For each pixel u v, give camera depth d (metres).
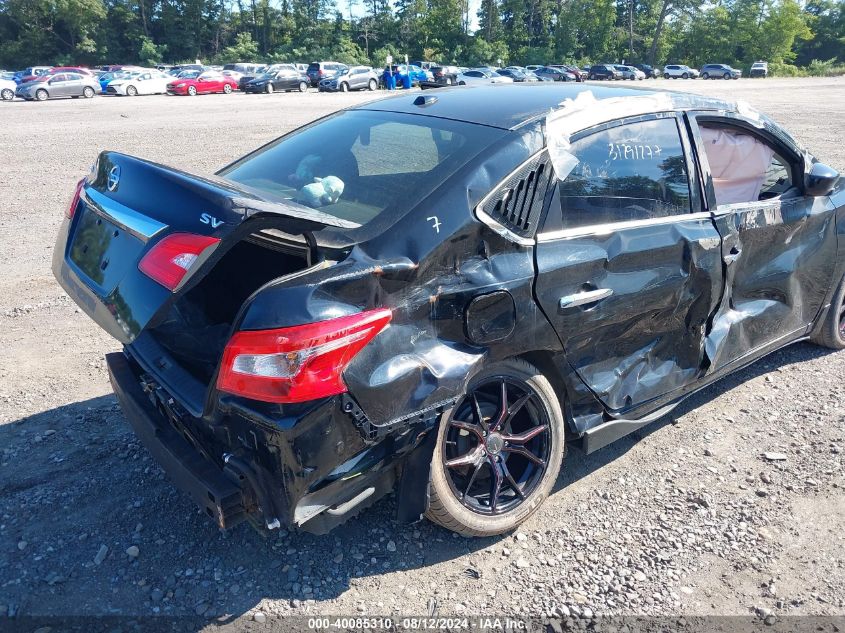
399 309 2.43
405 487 2.68
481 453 2.88
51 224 8.30
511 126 2.93
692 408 4.17
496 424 2.90
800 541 3.06
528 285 2.74
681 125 3.47
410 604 2.68
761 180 3.97
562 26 93.44
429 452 2.62
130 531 3.02
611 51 96.00
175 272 2.24
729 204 3.71
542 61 89.56
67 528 3.02
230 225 2.18
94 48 78.88
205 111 23.81
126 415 2.92
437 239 2.52
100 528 3.03
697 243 3.37
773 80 58.25
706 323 3.64
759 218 3.78
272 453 2.26
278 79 39.22
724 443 3.80
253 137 16.34
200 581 2.76
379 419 2.37
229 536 3.00
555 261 2.82
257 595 2.70
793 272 4.12
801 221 4.05
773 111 21.86
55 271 3.04
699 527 3.14
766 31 86.69
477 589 2.76
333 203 2.80
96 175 3.07
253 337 2.17
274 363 2.16
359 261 2.36
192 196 2.38
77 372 4.47
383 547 2.98
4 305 5.59
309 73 43.31
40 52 78.38
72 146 14.66
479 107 3.25
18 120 20.44
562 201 2.93
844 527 3.16
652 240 3.19
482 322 2.63
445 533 3.08
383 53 84.62
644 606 2.70
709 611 2.69
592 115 3.13
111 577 2.76
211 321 2.97
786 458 3.66
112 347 4.88
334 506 2.47
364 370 2.31
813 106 24.05
